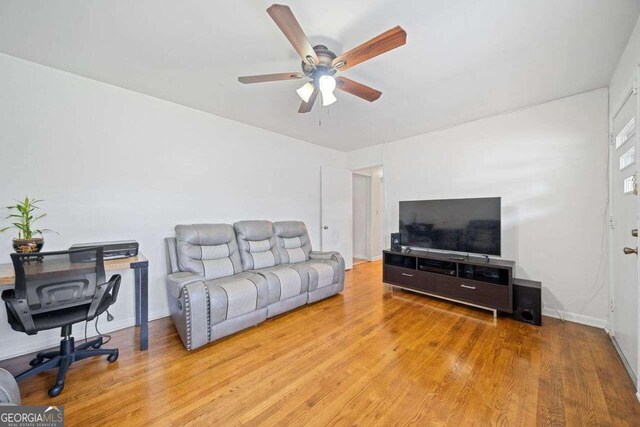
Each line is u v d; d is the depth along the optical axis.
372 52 1.51
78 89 2.24
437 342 2.15
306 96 1.96
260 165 3.66
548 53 1.88
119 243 2.21
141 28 1.65
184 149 2.90
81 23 1.60
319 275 3.04
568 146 2.59
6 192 1.96
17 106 2.00
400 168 4.14
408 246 3.56
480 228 2.93
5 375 1.03
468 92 2.49
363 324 2.51
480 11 1.48
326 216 4.61
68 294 1.63
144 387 1.61
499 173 3.06
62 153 2.18
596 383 1.62
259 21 1.58
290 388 1.60
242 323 2.30
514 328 2.41
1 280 1.53
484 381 1.65
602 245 2.42
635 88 1.63
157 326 2.50
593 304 2.46
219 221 3.21
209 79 2.29
